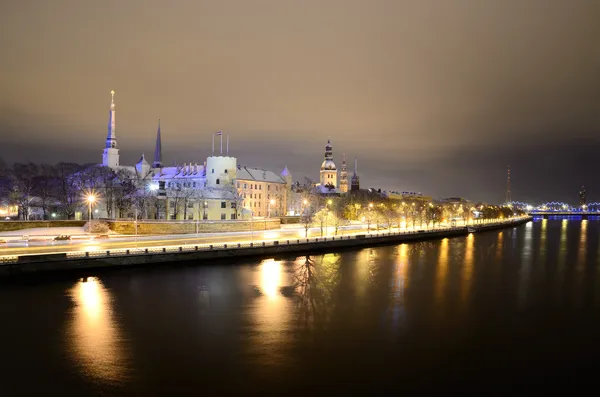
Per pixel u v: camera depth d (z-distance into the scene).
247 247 106.44
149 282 80.62
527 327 61.97
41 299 68.44
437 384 44.81
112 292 73.31
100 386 43.22
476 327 61.59
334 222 153.00
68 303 67.00
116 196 143.25
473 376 46.66
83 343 52.78
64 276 80.94
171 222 128.38
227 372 46.41
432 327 61.22
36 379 44.34
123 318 61.50
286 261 106.75
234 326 59.50
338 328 60.00
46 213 144.25
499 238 192.12
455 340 56.50
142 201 145.00
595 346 55.16
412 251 135.38
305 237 133.00
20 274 77.12
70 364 47.50
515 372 47.69
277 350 52.06
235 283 82.06
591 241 181.38
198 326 59.19
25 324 58.31
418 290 82.12
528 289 84.94
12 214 152.00
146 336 55.38
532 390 44.03
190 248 96.88
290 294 76.00
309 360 49.56
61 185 149.75
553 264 116.31
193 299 71.19
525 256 131.75
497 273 101.25
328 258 114.38
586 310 70.69
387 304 72.00
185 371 46.47
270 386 43.75
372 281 88.31
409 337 57.16
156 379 44.69
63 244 99.81
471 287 85.75
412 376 46.34
